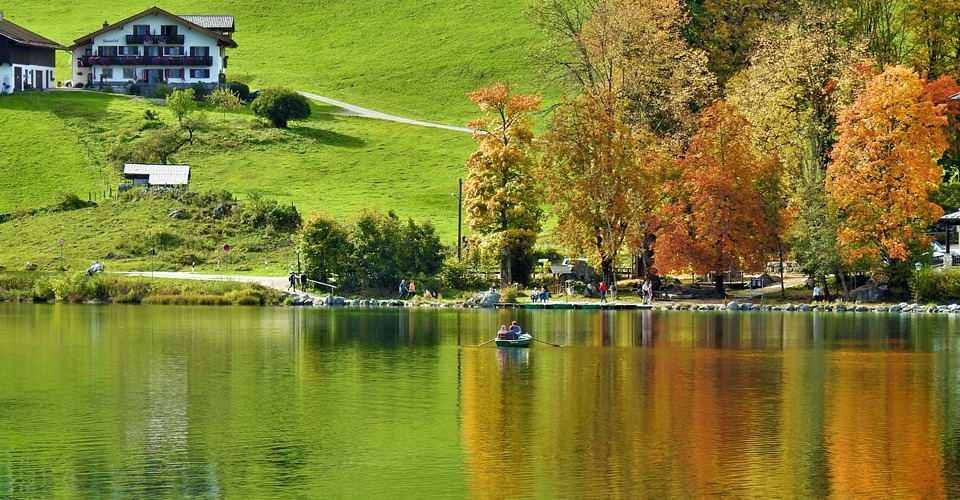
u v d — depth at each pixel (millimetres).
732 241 121750
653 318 108188
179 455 49625
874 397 62906
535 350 82125
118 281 125062
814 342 87562
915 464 48219
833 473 46844
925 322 103938
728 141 122938
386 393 64000
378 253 128500
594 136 125188
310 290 126938
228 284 125500
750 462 48562
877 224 119125
